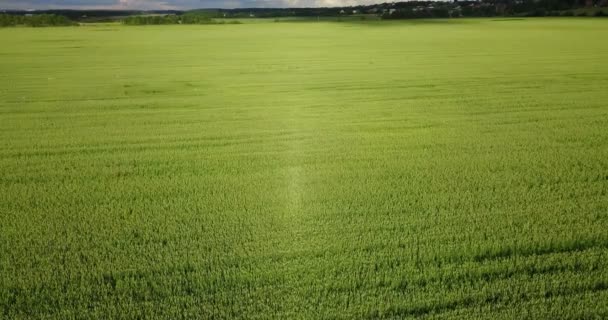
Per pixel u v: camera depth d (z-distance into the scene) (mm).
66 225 6672
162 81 21281
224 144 11039
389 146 10680
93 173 9016
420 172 8844
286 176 8719
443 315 4758
